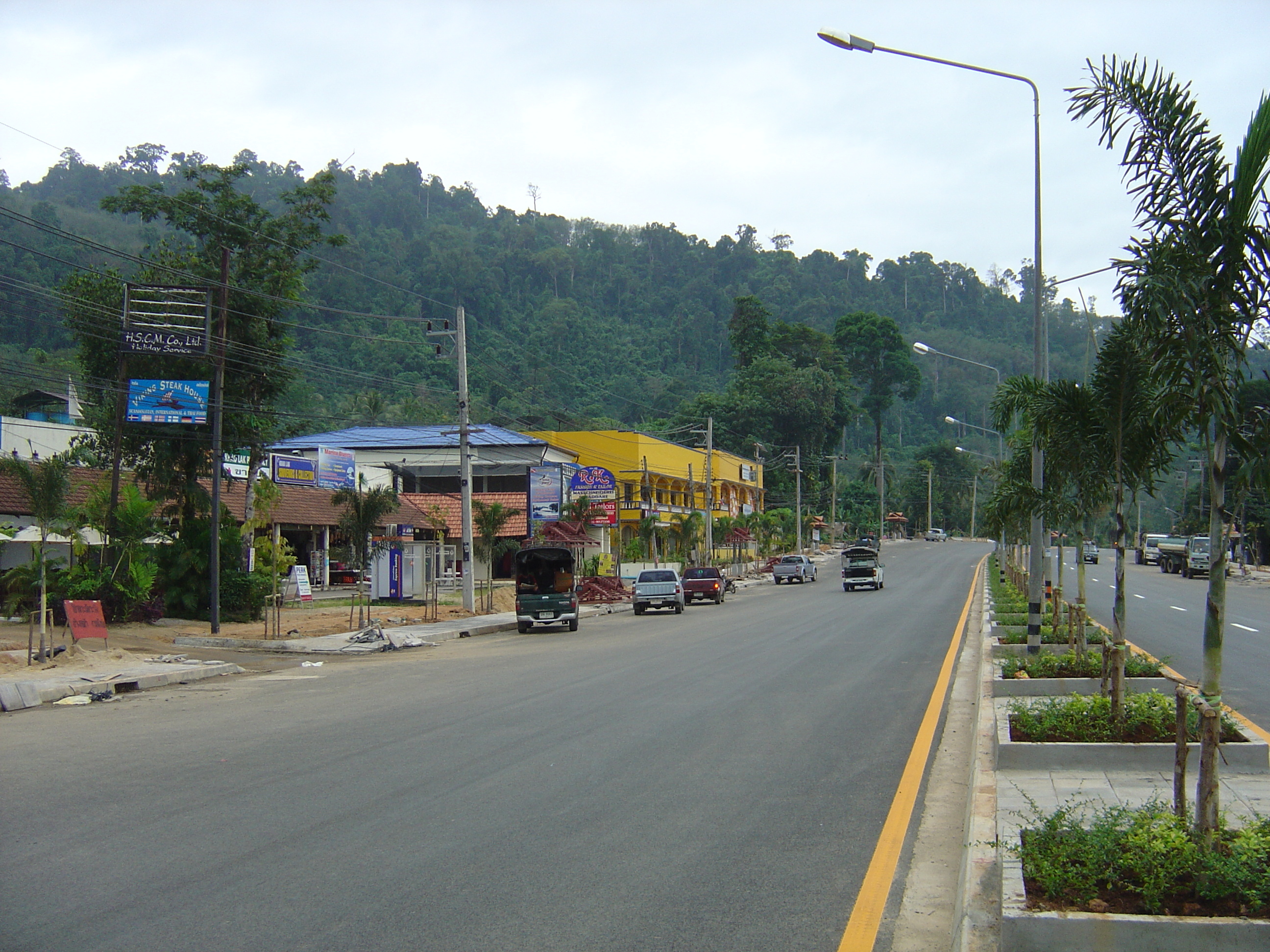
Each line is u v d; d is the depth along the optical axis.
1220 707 5.36
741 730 11.09
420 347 91.56
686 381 126.75
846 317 121.56
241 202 34.00
